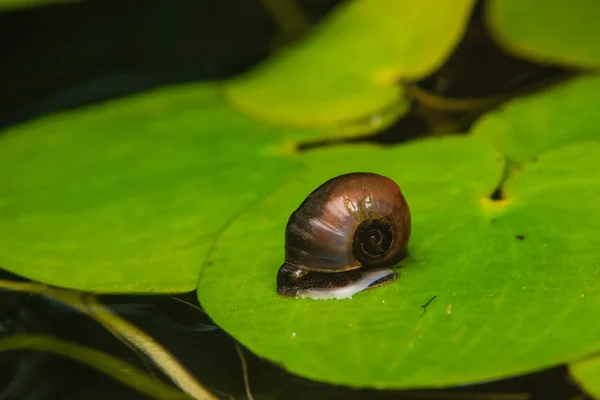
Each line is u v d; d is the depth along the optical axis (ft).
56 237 1.16
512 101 1.26
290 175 1.20
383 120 1.27
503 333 1.03
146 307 1.10
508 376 1.02
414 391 1.04
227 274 1.10
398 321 1.05
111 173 1.23
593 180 1.13
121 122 1.30
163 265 1.12
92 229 1.16
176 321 1.08
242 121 1.28
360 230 1.07
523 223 1.11
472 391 1.03
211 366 1.06
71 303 1.11
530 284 1.06
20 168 1.25
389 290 1.07
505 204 1.12
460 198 1.13
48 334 1.09
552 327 1.03
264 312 1.07
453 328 1.04
